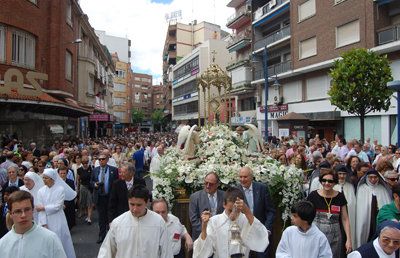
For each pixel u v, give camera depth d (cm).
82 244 836
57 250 341
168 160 768
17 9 1953
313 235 398
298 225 401
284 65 3325
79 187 1059
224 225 429
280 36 3431
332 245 508
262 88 3738
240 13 4341
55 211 610
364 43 2412
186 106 6341
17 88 1534
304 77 3094
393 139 2238
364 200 584
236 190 435
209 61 5438
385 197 578
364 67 1584
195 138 748
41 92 1664
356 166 689
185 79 6228
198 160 715
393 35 2217
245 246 427
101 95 4456
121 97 9069
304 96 3098
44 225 598
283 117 2038
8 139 1652
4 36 1891
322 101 2867
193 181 648
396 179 579
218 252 425
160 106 12019
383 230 352
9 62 1911
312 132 3023
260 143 798
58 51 2330
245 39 4047
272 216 553
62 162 855
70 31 2661
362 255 357
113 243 392
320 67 2830
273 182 636
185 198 654
